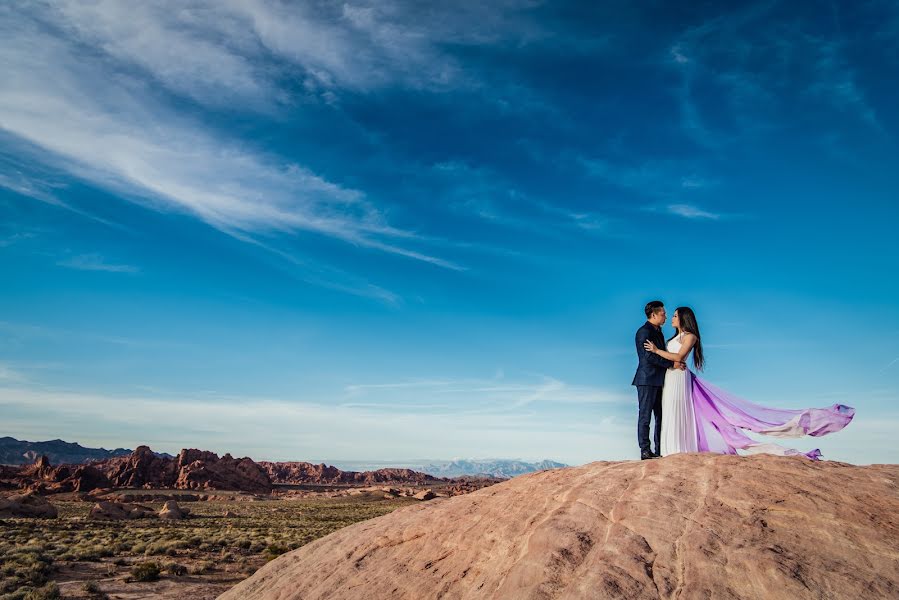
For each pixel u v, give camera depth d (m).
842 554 5.00
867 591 4.60
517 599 5.45
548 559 5.78
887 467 6.38
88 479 127.94
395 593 6.86
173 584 23.53
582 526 6.23
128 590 21.95
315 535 44.06
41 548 28.92
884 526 5.20
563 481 7.74
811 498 5.73
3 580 21.16
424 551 7.57
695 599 4.82
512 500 7.76
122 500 105.62
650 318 9.12
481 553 6.89
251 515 69.38
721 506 5.92
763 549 5.15
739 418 8.48
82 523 47.53
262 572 9.57
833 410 7.86
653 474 6.96
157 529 45.41
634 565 5.31
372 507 99.81
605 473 7.47
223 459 152.88
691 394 8.73
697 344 8.86
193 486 135.62
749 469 6.52
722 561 5.15
